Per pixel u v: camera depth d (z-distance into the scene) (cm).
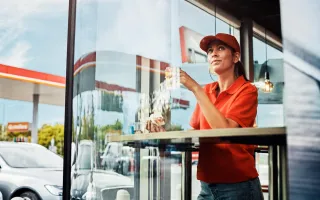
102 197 174
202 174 169
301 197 78
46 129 1088
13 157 471
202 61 192
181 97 185
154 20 219
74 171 161
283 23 83
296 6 81
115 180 183
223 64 174
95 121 171
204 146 168
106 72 181
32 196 425
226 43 174
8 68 838
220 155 161
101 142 174
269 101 155
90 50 172
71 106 161
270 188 125
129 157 192
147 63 212
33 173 442
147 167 207
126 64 200
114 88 188
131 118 197
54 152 514
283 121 86
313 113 78
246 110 154
